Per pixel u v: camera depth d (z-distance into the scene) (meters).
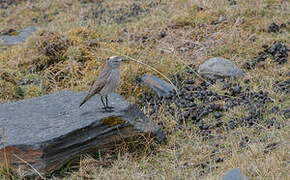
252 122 13.13
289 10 19.17
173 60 17.17
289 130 12.05
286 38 17.44
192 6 20.53
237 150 11.59
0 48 19.80
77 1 24.50
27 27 22.27
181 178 10.80
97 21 21.39
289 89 14.52
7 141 10.99
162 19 20.06
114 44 18.44
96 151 11.85
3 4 25.48
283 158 10.51
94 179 11.12
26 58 17.89
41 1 25.17
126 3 22.83
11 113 12.74
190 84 15.98
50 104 13.27
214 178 10.14
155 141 12.63
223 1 20.55
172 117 14.03
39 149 10.83
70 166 11.49
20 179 10.91
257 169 10.12
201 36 18.44
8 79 16.72
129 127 12.10
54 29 19.61
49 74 17.19
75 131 11.30
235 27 18.25
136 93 15.81
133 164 11.73
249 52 16.98
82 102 12.12
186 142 12.77
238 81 15.45
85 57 17.73
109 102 12.88
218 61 16.09
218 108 14.17
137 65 16.81
